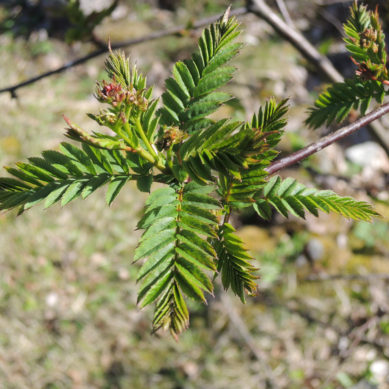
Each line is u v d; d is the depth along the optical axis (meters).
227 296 4.55
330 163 5.58
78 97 6.52
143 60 6.91
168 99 1.02
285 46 7.09
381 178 5.67
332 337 4.49
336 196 1.00
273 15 2.73
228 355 4.33
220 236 0.92
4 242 4.87
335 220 5.25
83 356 4.35
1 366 4.23
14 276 4.71
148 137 0.94
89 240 5.00
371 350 4.39
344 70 6.36
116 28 7.38
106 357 4.36
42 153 0.95
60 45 7.17
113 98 0.85
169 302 0.83
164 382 4.20
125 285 4.76
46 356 4.33
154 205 0.90
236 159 0.85
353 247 5.07
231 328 4.45
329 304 4.65
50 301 4.62
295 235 5.11
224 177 0.95
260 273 4.82
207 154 0.88
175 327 0.83
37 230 4.98
